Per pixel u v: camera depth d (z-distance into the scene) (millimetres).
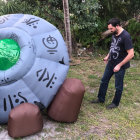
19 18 3342
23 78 2916
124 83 4973
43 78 2975
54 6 6527
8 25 3164
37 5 6422
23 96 2920
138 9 9008
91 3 6746
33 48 3002
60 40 3256
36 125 2818
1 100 2896
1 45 2961
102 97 3867
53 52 3113
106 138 2945
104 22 8125
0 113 2924
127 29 7680
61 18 6625
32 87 2947
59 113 3072
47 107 3225
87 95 4293
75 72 5715
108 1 8094
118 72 3428
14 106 2902
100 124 3270
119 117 3473
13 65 2951
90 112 3605
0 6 6402
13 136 2756
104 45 7918
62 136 2939
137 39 7375
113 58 3418
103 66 6285
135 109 3771
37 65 2971
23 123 2740
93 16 7035
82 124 3234
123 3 8570
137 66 6332
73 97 3012
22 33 3047
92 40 7758
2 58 2916
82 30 7738
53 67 3078
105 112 3613
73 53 7215
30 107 2791
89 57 7160
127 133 3072
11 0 6461
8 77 2855
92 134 3016
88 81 5094
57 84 3057
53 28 3326
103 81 3727
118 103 3748
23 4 6344
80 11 6680
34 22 3248
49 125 3162
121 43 3230
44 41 3111
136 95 4348
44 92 2990
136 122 3350
